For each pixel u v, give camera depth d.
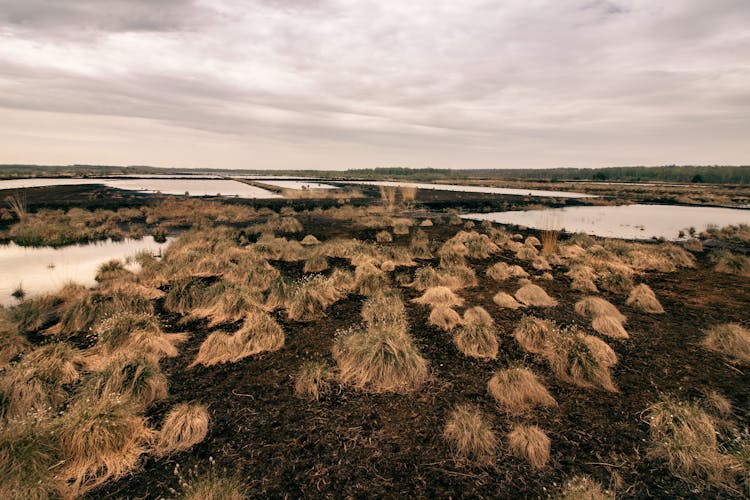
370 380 6.14
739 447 4.38
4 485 3.75
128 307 8.86
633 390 5.94
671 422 4.75
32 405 5.21
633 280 12.48
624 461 4.45
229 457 4.52
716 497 3.92
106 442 4.41
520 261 15.53
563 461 4.47
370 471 4.33
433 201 41.12
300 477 4.23
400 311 9.01
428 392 5.91
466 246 17.36
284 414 5.37
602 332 8.11
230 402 5.64
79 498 3.92
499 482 4.18
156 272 11.98
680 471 4.28
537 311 9.51
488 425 5.01
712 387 5.98
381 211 32.53
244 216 28.36
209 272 12.88
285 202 37.56
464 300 10.34
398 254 14.99
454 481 4.19
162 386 5.78
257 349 7.26
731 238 20.98
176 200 35.50
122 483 4.13
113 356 6.57
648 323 8.71
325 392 5.90
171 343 7.50
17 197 33.06
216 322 8.70
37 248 17.22
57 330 8.04
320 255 13.98
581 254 15.84
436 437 4.89
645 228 25.25
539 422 5.18
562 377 6.29
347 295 10.74
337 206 35.97
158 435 4.84
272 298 9.83
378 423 5.18
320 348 7.44
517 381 5.70
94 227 22.31
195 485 3.83
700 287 11.65
